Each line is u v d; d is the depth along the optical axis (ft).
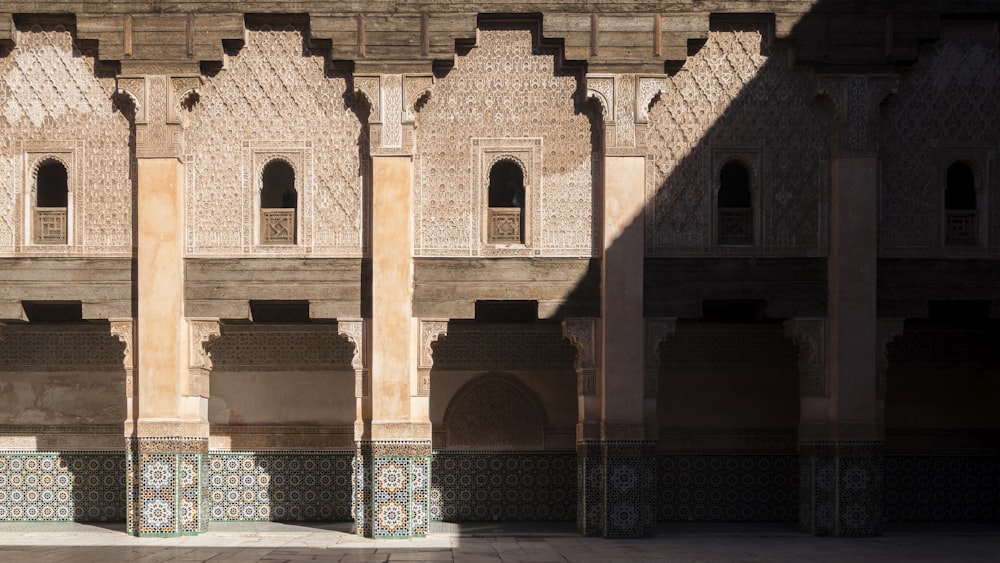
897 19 26.25
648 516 25.77
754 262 26.45
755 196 26.63
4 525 29.04
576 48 26.25
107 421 30.12
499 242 26.55
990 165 26.66
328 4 26.27
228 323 27.27
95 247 26.35
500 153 26.61
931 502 30.42
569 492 30.45
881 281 26.40
